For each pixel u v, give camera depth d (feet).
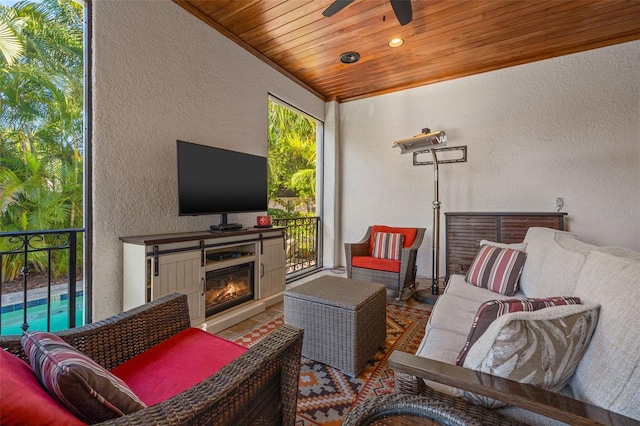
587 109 10.37
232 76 9.71
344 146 15.26
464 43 10.06
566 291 4.27
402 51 10.60
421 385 3.24
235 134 9.85
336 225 15.16
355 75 12.65
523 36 9.67
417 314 8.80
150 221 7.50
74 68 12.52
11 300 9.34
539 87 11.04
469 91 12.25
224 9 8.43
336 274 13.83
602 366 2.61
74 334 3.46
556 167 10.85
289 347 3.52
